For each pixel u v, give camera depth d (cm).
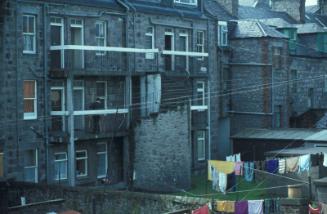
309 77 5144
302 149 3666
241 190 3044
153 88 3606
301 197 2411
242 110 4616
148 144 3447
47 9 3145
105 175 3469
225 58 4541
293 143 4059
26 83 3098
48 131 3170
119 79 3544
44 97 3156
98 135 3309
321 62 5275
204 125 4091
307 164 2725
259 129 4409
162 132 3472
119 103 3544
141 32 3662
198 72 4025
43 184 2820
